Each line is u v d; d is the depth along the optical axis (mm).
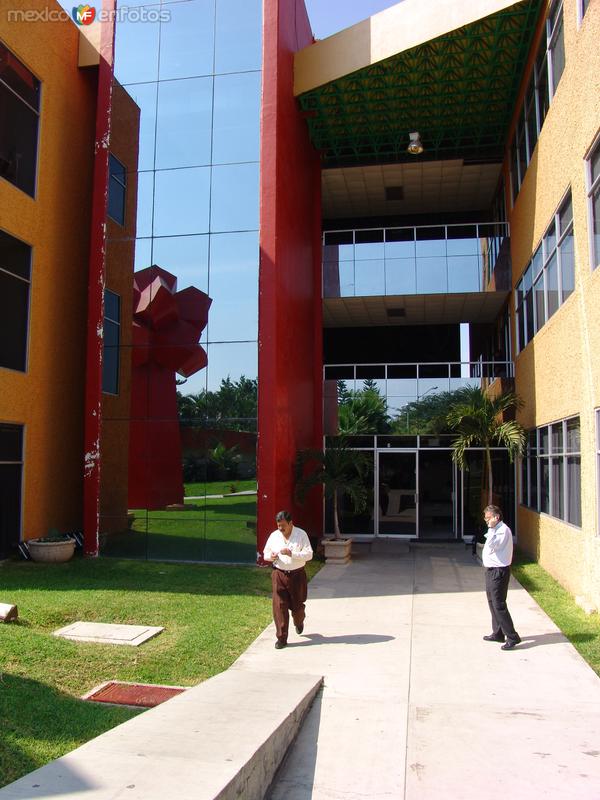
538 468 13594
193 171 14273
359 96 16016
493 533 7797
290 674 6312
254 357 13484
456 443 14555
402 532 17688
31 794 2979
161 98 14617
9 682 5574
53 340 14500
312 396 17391
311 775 4398
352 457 14570
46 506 14094
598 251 9109
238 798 3381
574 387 10188
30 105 13930
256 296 13617
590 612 9070
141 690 5992
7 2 13102
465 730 5168
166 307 14078
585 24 9320
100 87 14945
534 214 13688
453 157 18484
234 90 14305
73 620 8539
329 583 11773
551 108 11805
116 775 3252
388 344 20781
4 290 12938
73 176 15469
